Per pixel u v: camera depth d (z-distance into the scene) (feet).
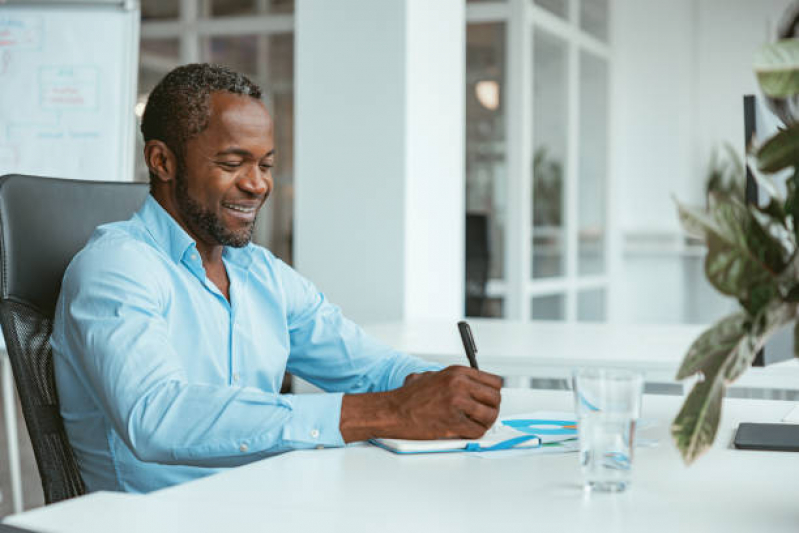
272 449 3.72
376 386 5.18
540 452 3.65
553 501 2.87
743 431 3.96
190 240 4.69
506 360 6.57
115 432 4.37
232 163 4.62
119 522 2.57
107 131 10.89
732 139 21.47
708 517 2.68
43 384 4.48
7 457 12.35
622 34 22.15
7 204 4.66
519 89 18.10
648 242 22.13
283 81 20.74
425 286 10.66
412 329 8.51
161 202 4.81
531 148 18.52
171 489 2.99
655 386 7.20
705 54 21.62
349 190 10.43
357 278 10.40
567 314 20.12
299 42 10.57
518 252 18.29
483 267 16.55
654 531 2.54
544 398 5.00
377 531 2.53
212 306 4.78
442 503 2.84
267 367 4.99
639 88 22.13
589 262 21.13
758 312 2.49
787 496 2.93
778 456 3.56
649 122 22.08
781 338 4.51
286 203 20.95
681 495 2.94
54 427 4.43
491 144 18.43
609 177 21.83
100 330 4.05
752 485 3.08
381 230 10.29
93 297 4.17
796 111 2.81
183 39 20.86
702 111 21.71
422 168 10.56
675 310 22.27
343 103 10.42
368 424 3.73
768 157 2.58
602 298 21.80
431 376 3.86
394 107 10.20
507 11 18.04
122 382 3.89
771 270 2.49
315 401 3.80
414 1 10.25
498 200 18.47
